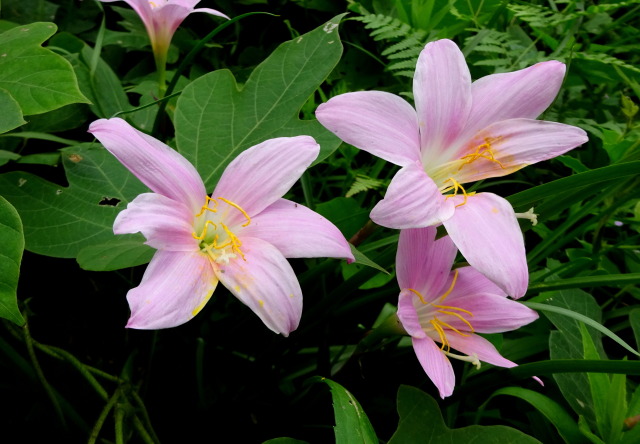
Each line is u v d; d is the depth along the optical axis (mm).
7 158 399
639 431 373
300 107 396
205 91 403
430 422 376
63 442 400
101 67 454
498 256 331
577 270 439
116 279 438
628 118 476
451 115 356
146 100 468
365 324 452
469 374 420
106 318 442
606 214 447
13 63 369
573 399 399
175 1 435
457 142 366
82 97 361
